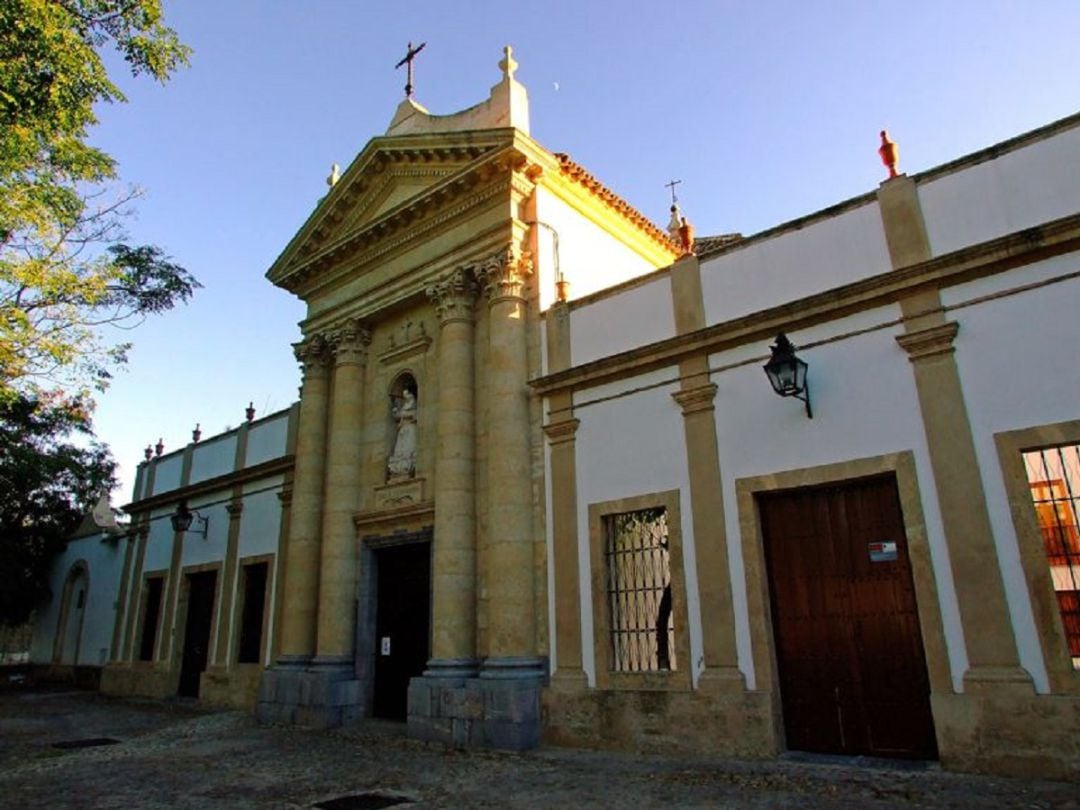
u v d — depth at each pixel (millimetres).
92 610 26203
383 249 15938
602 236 15812
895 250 9641
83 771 10367
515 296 13438
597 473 11922
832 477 9562
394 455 15414
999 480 8336
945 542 8555
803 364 9758
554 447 12516
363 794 8492
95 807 8188
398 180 16016
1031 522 8062
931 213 9453
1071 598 7875
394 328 16047
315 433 16656
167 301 16594
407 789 8695
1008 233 8797
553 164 14219
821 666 9516
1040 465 8266
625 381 11961
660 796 7773
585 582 11609
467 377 13773
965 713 8039
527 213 14047
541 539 12336
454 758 10492
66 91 9742
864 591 9375
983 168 9164
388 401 15758
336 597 14805
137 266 15828
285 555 18188
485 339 13953
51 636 28344
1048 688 7676
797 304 10117
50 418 26453
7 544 28156
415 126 16359
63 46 9281
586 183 14969
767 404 10375
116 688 22609
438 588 12750
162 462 24297
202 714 16938
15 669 29781
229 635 19000
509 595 11961
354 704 14188
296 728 13844
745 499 10258
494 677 11508
